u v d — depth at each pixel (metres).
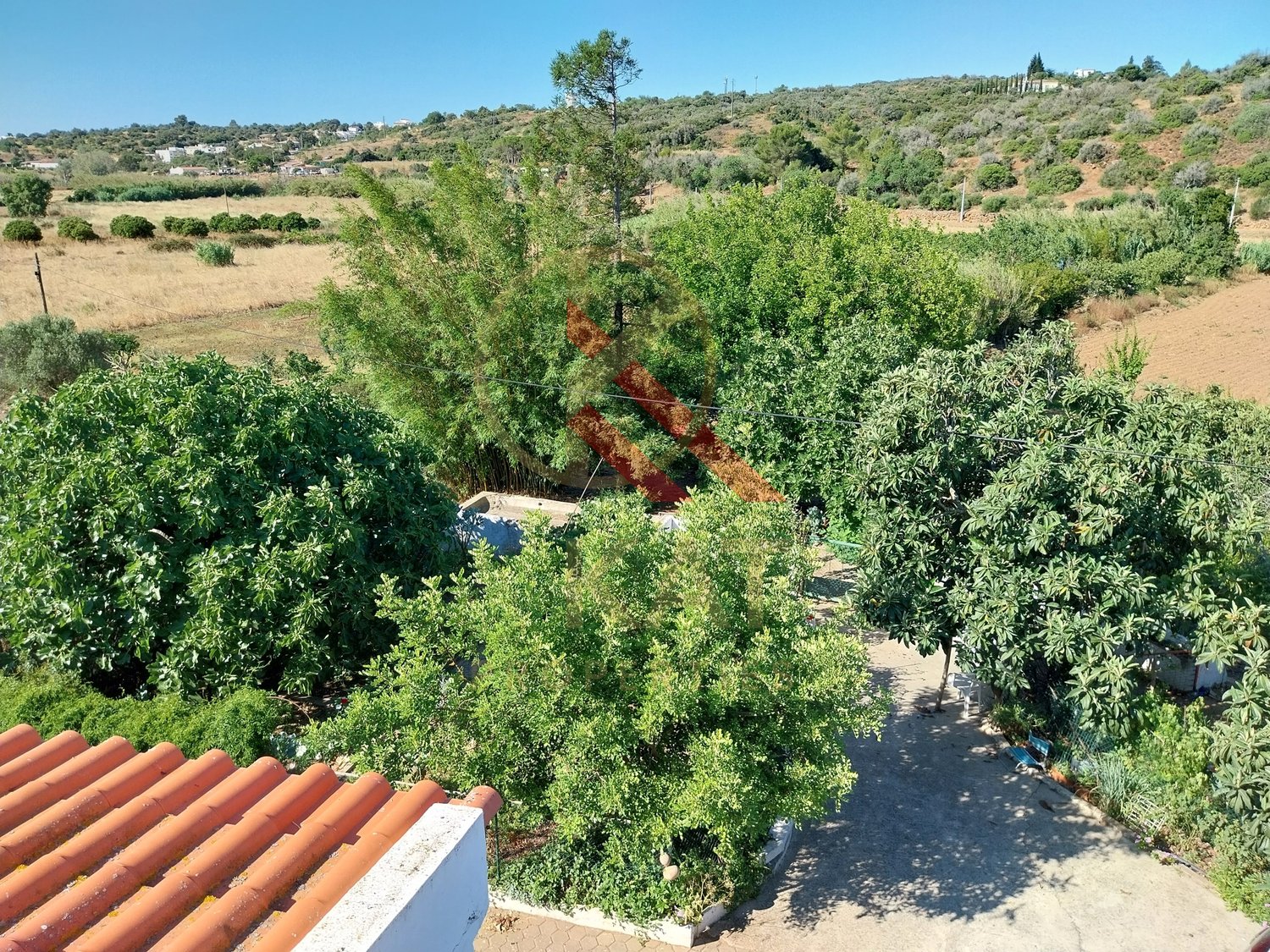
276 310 36.03
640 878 8.40
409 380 17.95
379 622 10.52
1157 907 8.54
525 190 19.05
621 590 7.90
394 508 11.16
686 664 7.26
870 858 9.27
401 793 4.57
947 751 11.11
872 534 10.30
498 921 8.47
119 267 41.81
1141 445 9.45
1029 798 10.20
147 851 3.91
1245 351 31.66
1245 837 8.66
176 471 9.61
